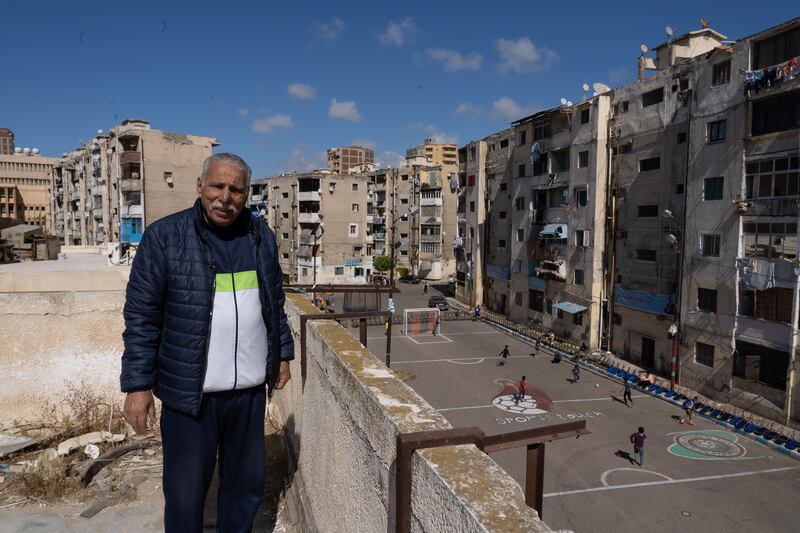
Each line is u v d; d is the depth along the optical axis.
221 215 3.23
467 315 51.22
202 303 3.26
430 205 74.12
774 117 24.12
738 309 25.52
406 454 2.53
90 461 6.71
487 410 26.17
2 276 8.09
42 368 8.12
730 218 25.95
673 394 27.39
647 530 15.87
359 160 124.31
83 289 8.50
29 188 103.06
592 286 35.97
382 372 3.67
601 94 35.38
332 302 49.28
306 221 71.00
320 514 4.49
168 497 3.41
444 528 2.15
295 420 5.91
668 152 30.53
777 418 23.42
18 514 5.57
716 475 19.28
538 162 43.06
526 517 1.90
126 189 53.12
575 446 21.81
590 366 33.09
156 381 3.35
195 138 56.28
